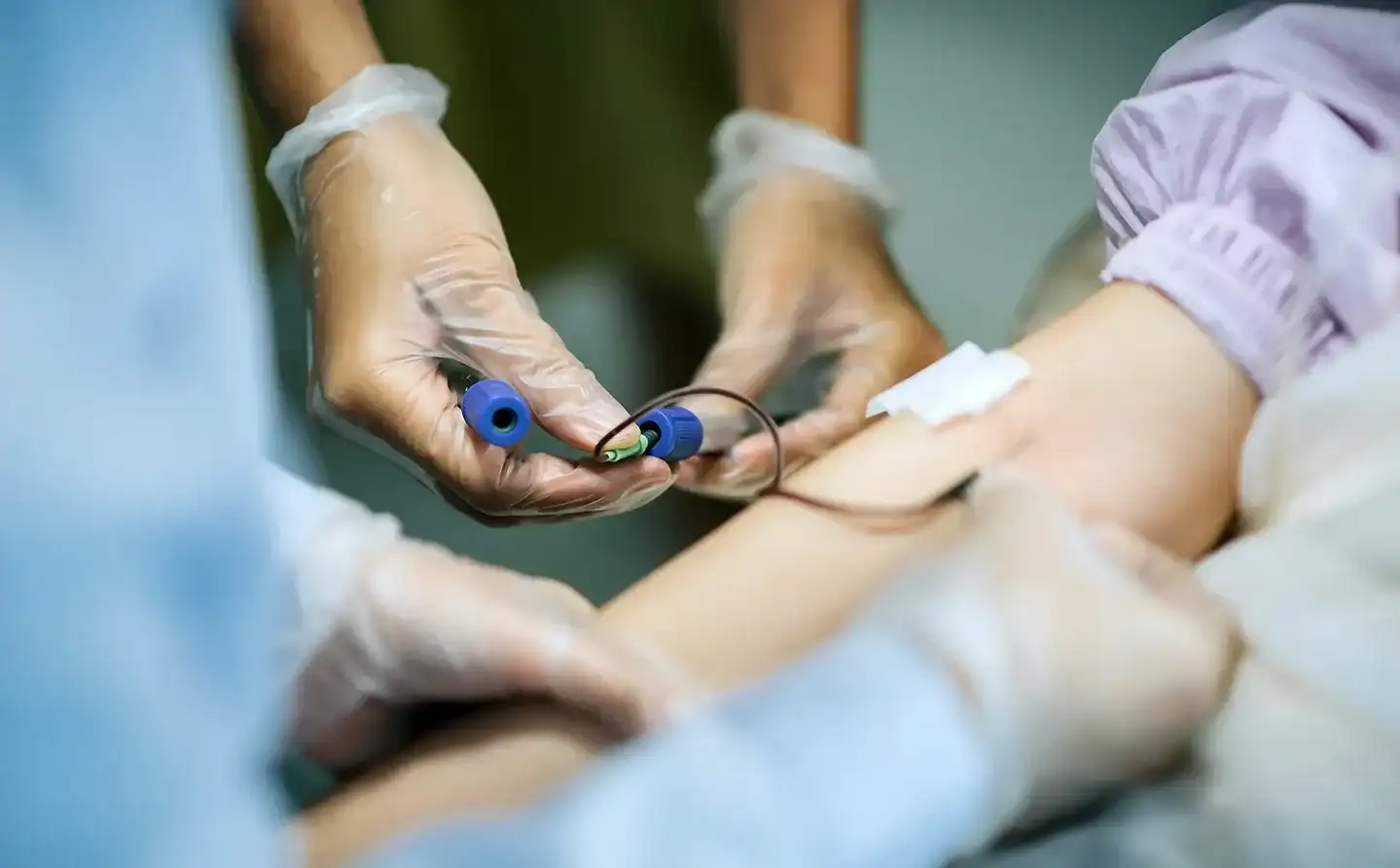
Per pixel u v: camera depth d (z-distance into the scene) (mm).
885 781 577
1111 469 667
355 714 632
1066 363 686
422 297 734
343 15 766
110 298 449
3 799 419
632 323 788
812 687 591
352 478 740
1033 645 597
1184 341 682
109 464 433
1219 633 610
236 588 475
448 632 617
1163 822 598
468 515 732
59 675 421
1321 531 631
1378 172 678
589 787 579
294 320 772
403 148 750
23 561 415
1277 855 590
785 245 775
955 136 794
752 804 571
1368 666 601
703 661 628
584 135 825
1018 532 619
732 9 810
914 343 762
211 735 460
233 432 478
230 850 458
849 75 800
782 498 667
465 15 829
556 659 615
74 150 450
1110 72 782
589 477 703
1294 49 704
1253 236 687
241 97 766
